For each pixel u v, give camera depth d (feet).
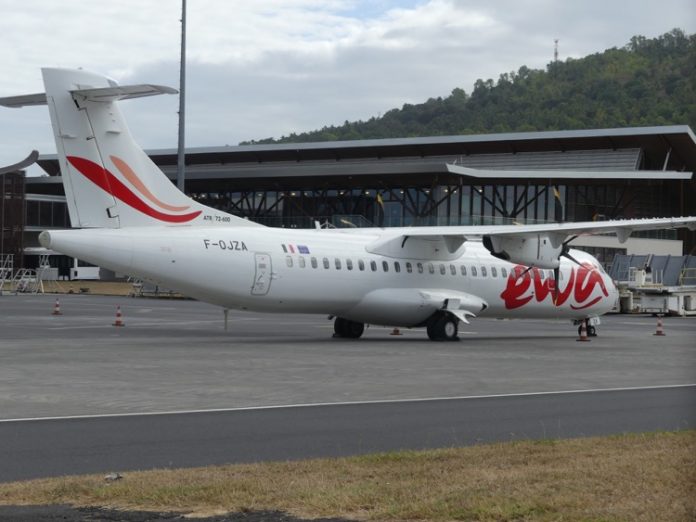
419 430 44.52
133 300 201.98
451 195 234.58
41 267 242.78
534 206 245.65
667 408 53.16
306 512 28.66
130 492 30.68
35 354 79.10
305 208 251.60
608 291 121.70
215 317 146.41
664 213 276.00
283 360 77.71
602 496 29.99
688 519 27.07
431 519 27.68
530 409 52.24
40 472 34.60
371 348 92.89
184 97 144.15
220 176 235.81
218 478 32.89
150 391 57.26
